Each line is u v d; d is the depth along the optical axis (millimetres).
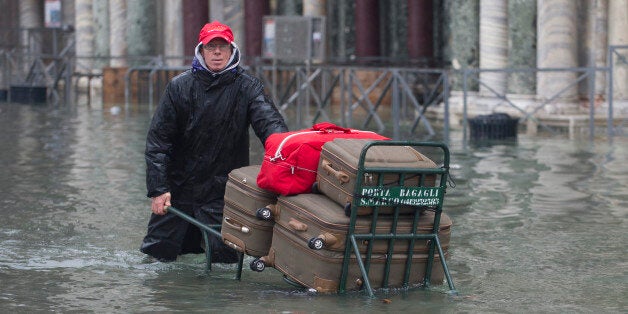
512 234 23609
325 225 16688
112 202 28109
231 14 74000
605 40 48562
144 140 44875
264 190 17984
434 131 49531
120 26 77250
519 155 38781
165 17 76188
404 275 17453
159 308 16828
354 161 16594
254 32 70000
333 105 69062
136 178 32781
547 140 44344
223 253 20141
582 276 19422
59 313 16625
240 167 20266
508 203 27891
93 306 17062
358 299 16844
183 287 18422
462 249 22000
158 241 20625
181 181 20328
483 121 45125
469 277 19234
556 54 47719
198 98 19719
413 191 16891
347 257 16844
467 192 29797
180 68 64750
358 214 16844
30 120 55812
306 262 17125
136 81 70750
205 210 20234
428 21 67438
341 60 69438
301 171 17453
